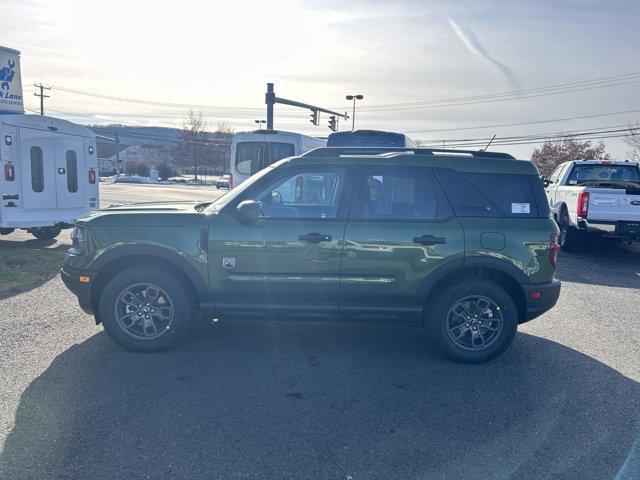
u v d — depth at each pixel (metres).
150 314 5.45
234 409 4.27
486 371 5.23
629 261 12.14
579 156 57.44
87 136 12.38
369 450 3.72
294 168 5.55
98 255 5.36
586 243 14.56
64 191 11.89
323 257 5.33
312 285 5.37
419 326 5.69
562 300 8.26
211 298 5.41
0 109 12.73
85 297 5.41
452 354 5.41
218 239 5.32
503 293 5.38
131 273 5.33
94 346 5.58
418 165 5.52
